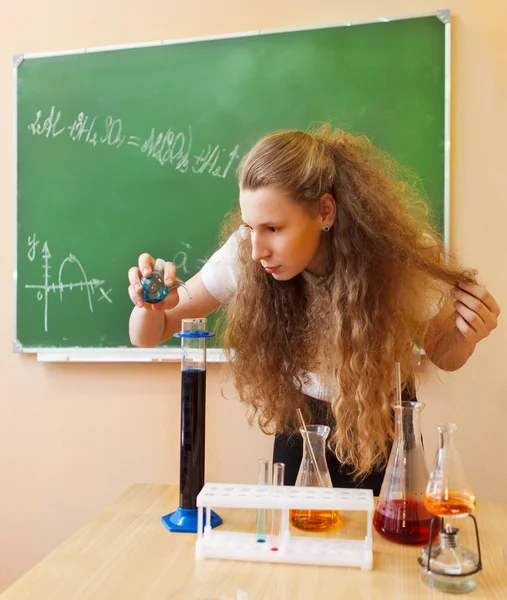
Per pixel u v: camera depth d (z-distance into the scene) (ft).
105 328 5.96
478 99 5.29
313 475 3.12
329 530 3.08
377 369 3.54
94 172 5.99
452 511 2.56
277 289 3.96
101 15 6.03
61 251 6.04
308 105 5.53
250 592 2.47
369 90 5.41
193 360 3.25
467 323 3.55
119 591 2.49
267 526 3.12
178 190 5.83
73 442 6.09
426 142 5.31
